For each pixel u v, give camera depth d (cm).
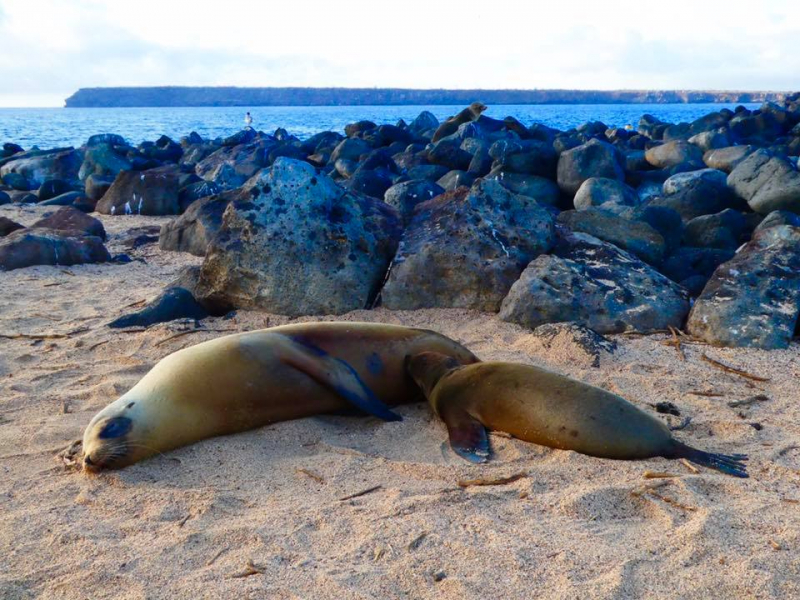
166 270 1091
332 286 786
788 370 606
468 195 826
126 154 2897
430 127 3231
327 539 358
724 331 674
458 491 403
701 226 1009
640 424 447
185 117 13538
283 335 542
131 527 376
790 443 462
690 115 10938
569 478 420
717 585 314
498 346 669
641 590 312
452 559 337
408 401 562
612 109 17750
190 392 484
